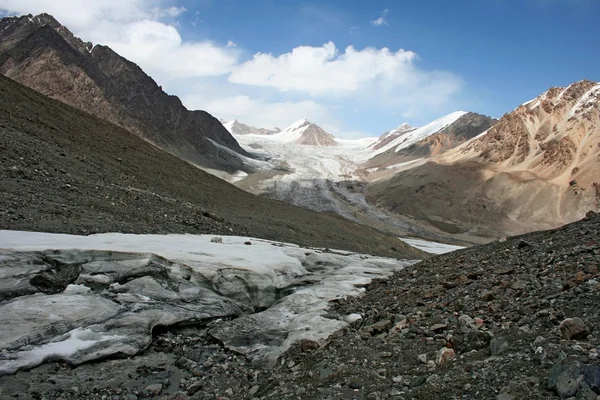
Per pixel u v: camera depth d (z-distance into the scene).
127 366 10.36
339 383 7.48
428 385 6.40
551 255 11.98
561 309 7.80
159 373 10.23
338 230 68.31
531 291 9.49
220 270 17.14
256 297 17.09
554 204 188.75
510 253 14.57
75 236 18.12
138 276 15.23
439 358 7.38
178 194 45.56
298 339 11.33
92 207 25.39
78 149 41.34
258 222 48.22
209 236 27.28
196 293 15.23
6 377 9.14
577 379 5.19
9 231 17.19
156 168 51.22
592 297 7.79
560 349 6.24
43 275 13.70
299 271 20.73
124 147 52.72
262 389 8.56
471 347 7.63
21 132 36.06
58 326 11.02
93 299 12.78
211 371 10.35
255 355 11.03
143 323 12.08
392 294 14.72
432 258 22.06
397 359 8.11
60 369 9.77
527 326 7.53
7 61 189.25
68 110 54.44
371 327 10.48
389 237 84.06
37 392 8.79
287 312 14.76
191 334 12.94
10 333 10.31
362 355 8.62
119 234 21.05
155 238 21.47
